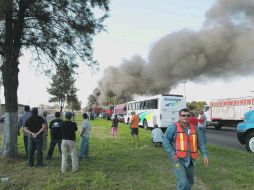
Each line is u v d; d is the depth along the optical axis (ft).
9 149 40.22
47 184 28.73
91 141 65.87
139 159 41.83
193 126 21.36
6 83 40.65
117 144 60.13
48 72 45.47
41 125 37.22
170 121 97.40
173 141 21.13
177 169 20.61
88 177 31.04
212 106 128.98
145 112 111.55
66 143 33.71
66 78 46.24
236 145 65.87
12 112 40.68
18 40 40.93
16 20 40.63
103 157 43.60
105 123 154.20
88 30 41.27
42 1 40.60
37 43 43.01
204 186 27.78
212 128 137.80
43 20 41.45
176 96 98.73
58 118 42.50
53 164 38.14
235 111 117.80
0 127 135.44
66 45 42.65
